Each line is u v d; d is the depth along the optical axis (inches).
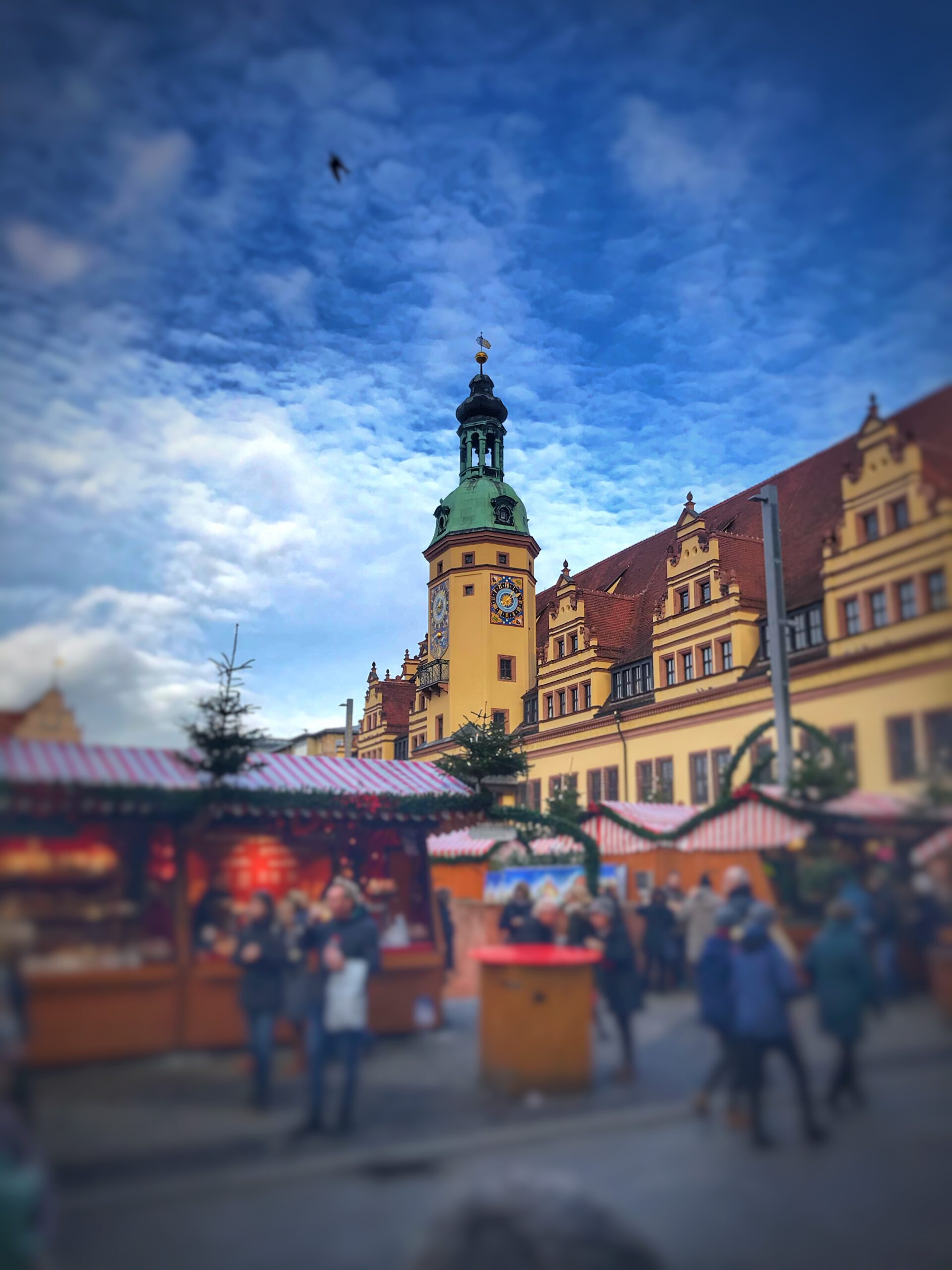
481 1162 219.3
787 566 1107.9
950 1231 193.0
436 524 1889.8
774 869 371.2
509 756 955.3
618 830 595.2
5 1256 177.6
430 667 1828.2
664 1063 303.4
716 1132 241.1
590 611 1540.4
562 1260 181.2
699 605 1243.8
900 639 437.7
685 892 456.1
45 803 328.8
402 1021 380.8
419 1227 185.3
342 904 286.7
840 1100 249.8
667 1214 192.2
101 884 312.7
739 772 1099.3
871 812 340.5
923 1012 271.0
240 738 400.2
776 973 248.8
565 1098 272.4
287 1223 189.3
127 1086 258.1
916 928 283.1
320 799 456.4
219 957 310.0
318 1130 240.7
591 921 333.1
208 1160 213.8
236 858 442.9
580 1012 286.7
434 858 722.8
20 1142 195.0
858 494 695.1
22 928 274.8
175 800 361.7
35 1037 257.8
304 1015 259.4
